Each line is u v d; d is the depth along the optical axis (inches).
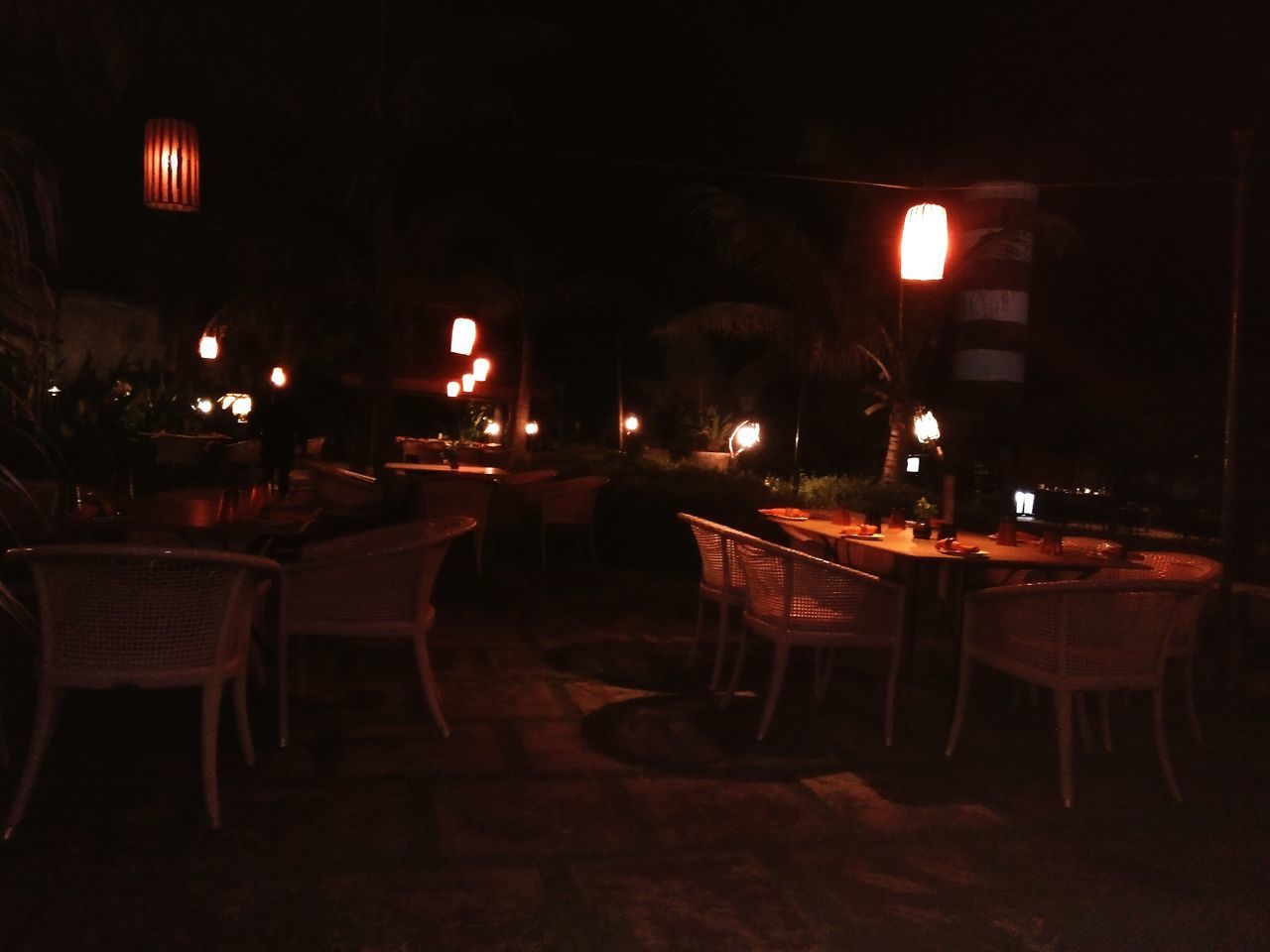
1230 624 229.1
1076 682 153.6
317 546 191.2
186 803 135.0
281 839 125.8
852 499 438.3
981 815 146.7
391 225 481.7
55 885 111.8
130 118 399.2
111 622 125.5
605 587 322.0
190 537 195.6
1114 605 154.1
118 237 712.4
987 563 184.2
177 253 753.6
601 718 182.9
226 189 672.4
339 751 158.6
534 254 703.1
